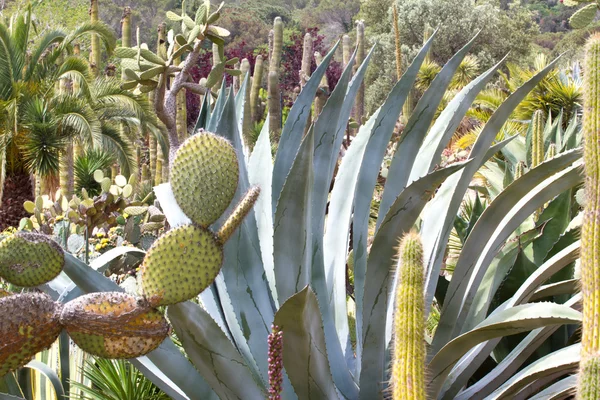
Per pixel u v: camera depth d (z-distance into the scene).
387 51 30.55
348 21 48.12
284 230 2.62
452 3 29.95
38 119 12.95
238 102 3.54
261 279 2.91
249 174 3.32
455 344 2.47
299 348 2.32
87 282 2.56
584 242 1.77
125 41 16.69
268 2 57.69
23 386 3.04
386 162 6.47
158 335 1.42
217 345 2.51
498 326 2.34
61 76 13.80
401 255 1.56
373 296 2.67
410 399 1.52
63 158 13.70
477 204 4.15
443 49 29.83
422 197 2.54
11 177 13.65
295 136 3.23
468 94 3.09
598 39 1.83
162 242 1.44
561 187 2.92
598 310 1.74
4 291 1.53
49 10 25.11
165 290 1.42
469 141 11.16
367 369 2.75
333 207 3.32
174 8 51.12
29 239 1.54
